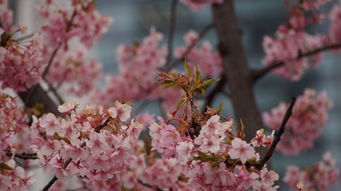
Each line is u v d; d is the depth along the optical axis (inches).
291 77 336.5
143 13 1050.7
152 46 372.2
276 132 128.2
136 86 364.8
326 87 980.6
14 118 171.0
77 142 131.8
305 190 139.8
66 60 285.1
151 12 1045.2
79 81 302.0
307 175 313.4
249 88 285.4
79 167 140.1
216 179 124.7
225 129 126.8
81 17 236.5
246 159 120.6
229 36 291.7
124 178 158.2
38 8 236.4
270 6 1060.5
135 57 370.3
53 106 208.4
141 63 368.8
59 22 233.0
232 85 286.0
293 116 343.6
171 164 143.4
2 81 179.6
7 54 174.6
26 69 178.4
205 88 136.6
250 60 1051.9
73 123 133.0
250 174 125.0
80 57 290.5
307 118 350.9
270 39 325.1
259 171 127.0
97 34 246.1
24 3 273.0
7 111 161.0
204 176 126.3
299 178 313.7
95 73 304.3
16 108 174.1
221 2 294.8
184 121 133.6
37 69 180.9
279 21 1053.8
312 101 352.5
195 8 345.4
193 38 381.7
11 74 178.1
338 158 919.0
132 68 368.2
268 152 127.4
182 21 1010.7
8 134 156.6
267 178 127.1
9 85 180.4
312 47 346.3
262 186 126.8
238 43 291.4
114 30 1064.2
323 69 984.3
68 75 284.2
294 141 356.5
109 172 140.2
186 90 135.2
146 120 234.4
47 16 234.5
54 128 133.0
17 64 176.9
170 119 135.4
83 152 132.3
